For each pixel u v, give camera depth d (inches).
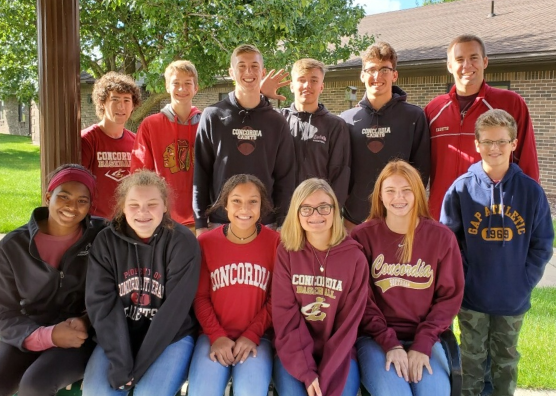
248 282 106.0
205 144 133.6
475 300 111.5
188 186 148.3
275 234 110.8
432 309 105.7
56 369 94.4
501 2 621.9
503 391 114.1
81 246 104.5
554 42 415.8
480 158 133.0
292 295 102.2
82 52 453.1
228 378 96.8
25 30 449.1
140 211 98.0
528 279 110.0
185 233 103.0
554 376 134.6
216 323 104.0
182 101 144.8
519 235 108.4
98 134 148.8
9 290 102.8
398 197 102.9
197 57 350.3
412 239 104.6
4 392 97.0
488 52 434.3
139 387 93.3
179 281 100.0
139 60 471.5
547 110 418.9
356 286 100.3
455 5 671.1
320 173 140.9
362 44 462.3
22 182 512.4
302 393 93.8
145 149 145.5
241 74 129.2
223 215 132.4
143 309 101.8
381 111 140.4
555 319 173.2
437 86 478.9
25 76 549.6
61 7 118.7
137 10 357.4
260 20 309.9
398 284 106.0
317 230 99.7
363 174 143.0
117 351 95.2
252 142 131.4
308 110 142.6
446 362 99.7
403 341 106.5
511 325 111.0
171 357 98.3
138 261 101.2
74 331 99.3
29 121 1240.8
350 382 97.5
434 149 140.3
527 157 131.7
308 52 354.3
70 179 102.7
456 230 115.0
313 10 347.9
